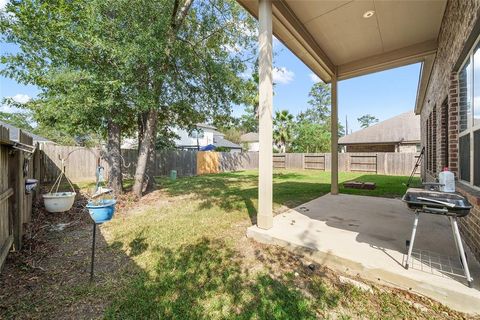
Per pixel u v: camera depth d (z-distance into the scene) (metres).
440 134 4.36
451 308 1.73
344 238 2.79
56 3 4.39
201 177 11.79
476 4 2.08
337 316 1.68
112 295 1.97
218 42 7.09
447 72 3.45
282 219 3.65
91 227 3.78
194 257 2.64
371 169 13.52
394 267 2.07
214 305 1.82
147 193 6.71
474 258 2.20
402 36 4.25
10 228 2.77
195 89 7.13
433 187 2.77
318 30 4.03
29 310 1.80
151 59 4.83
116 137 5.94
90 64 4.76
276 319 1.66
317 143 20.66
